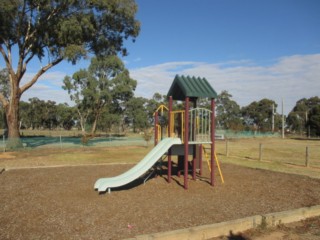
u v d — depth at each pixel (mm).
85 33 24688
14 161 15891
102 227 5590
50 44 25047
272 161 17641
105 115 52875
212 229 5309
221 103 77250
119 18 26109
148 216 6297
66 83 49062
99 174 11492
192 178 10898
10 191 8516
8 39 24312
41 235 5199
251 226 5742
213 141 9945
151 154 9734
